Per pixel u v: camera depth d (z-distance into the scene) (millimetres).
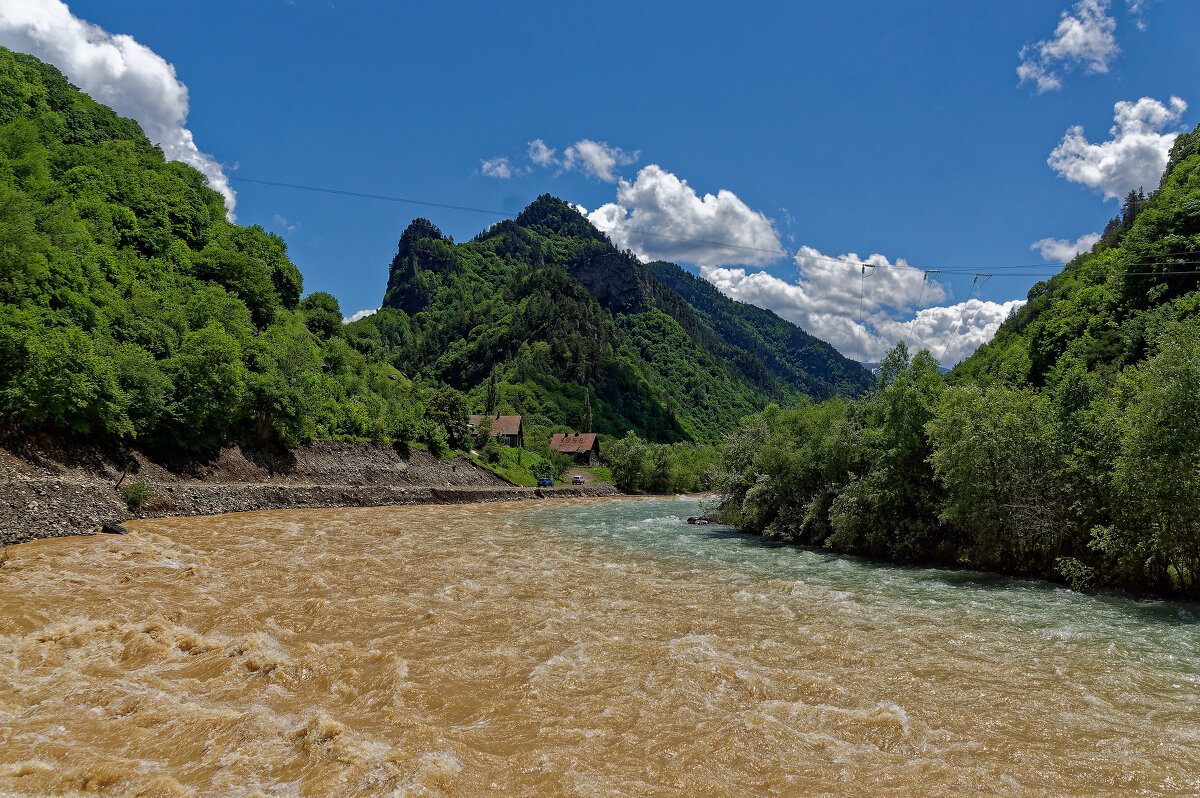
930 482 25094
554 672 11078
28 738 8023
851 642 13430
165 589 16312
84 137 70500
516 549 27156
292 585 17594
